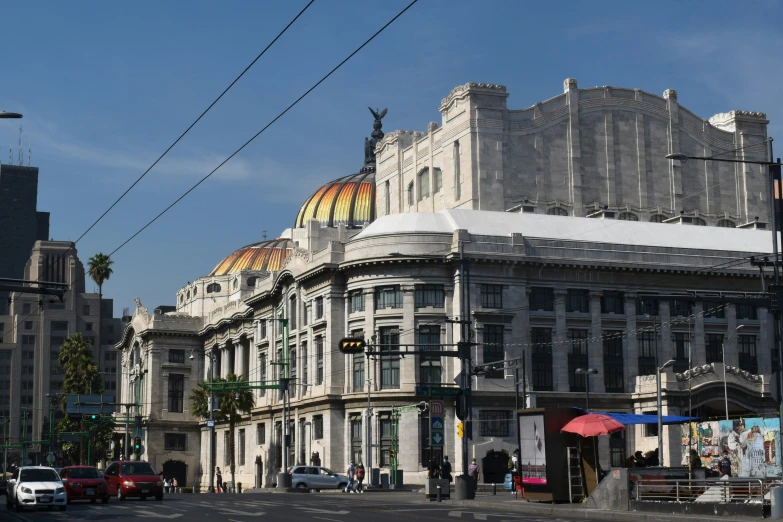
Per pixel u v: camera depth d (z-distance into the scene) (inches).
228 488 4909.0
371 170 6801.2
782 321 1626.5
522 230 3959.2
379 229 3951.8
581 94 4478.3
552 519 1622.8
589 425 1921.8
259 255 6230.3
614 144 4500.5
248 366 5196.9
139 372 5880.9
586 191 4419.3
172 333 5738.2
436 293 3767.2
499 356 3725.4
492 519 1609.3
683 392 3690.9
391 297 3799.2
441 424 2554.1
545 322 3814.0
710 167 4697.3
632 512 1644.9
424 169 4726.9
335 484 3484.3
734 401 3764.8
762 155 4810.5
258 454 4808.1
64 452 6466.5
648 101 4586.6
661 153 4591.5
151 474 2453.2
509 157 4308.6
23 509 1925.4
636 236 4106.8
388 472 3651.6
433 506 2114.9
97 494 2186.3
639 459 2316.7
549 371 3796.8
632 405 3850.9
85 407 4874.5
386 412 3750.0
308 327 4232.3
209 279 6102.4
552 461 2009.1
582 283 3882.9
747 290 4082.2
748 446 2608.3
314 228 5177.2
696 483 1718.8
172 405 5698.8
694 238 4200.3
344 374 3946.9
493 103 4315.9
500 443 3644.2
